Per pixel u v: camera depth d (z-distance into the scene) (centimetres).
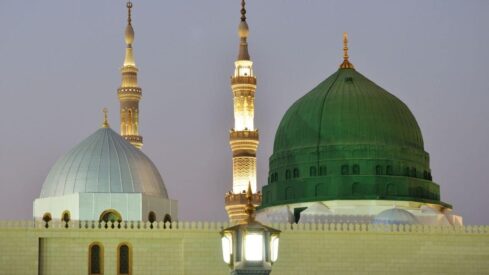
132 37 14375
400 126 11919
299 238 9969
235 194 13288
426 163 12138
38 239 9738
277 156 12094
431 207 11600
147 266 9812
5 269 9669
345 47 12631
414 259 10056
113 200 10219
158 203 10512
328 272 9950
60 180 10456
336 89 12119
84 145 10706
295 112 12156
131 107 14088
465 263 10094
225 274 9838
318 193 11550
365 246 10019
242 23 14288
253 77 14000
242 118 13812
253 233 4684
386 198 11406
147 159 10912
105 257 9794
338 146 11662
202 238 9881
